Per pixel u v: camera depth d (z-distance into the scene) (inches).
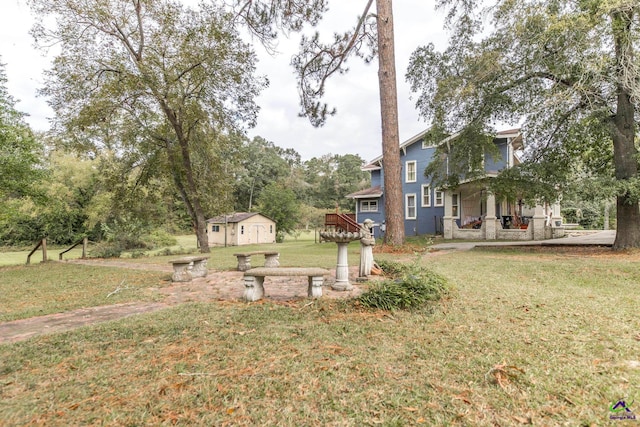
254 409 80.0
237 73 566.6
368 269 244.2
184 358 108.7
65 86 508.7
